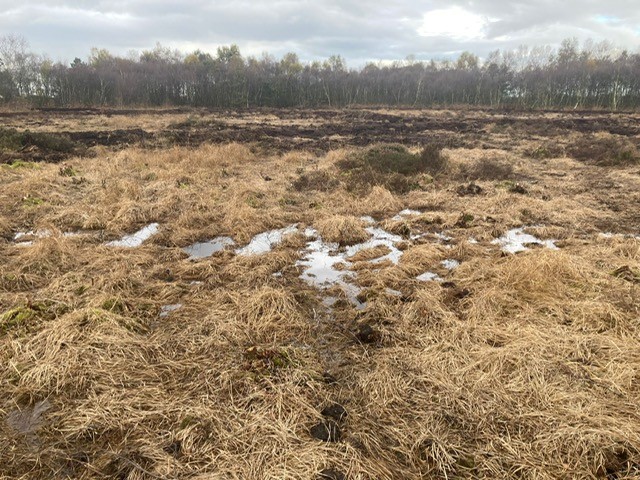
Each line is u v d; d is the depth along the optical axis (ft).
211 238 23.68
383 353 12.78
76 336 12.66
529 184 34.96
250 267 19.24
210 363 12.13
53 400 10.65
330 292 16.98
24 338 12.63
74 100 152.35
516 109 146.82
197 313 15.15
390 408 10.60
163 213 27.02
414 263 19.54
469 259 20.15
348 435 9.82
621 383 10.91
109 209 26.66
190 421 9.89
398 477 8.72
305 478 8.36
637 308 14.32
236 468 8.64
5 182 32.12
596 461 8.72
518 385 10.94
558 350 12.23
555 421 9.71
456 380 11.30
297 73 197.36
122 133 63.46
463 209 28.53
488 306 14.88
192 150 46.14
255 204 28.91
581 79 165.89
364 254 20.92
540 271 16.46
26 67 155.12
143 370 11.81
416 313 14.78
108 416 10.05
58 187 31.09
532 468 8.66
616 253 20.17
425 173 37.96
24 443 9.43
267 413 10.17
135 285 17.07
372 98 192.85
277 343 13.37
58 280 16.71
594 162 44.32
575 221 25.75
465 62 241.14
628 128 74.90
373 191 30.96
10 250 20.34
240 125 79.77
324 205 29.50
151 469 8.73
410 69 232.94
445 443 9.39
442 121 93.30
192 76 171.63
